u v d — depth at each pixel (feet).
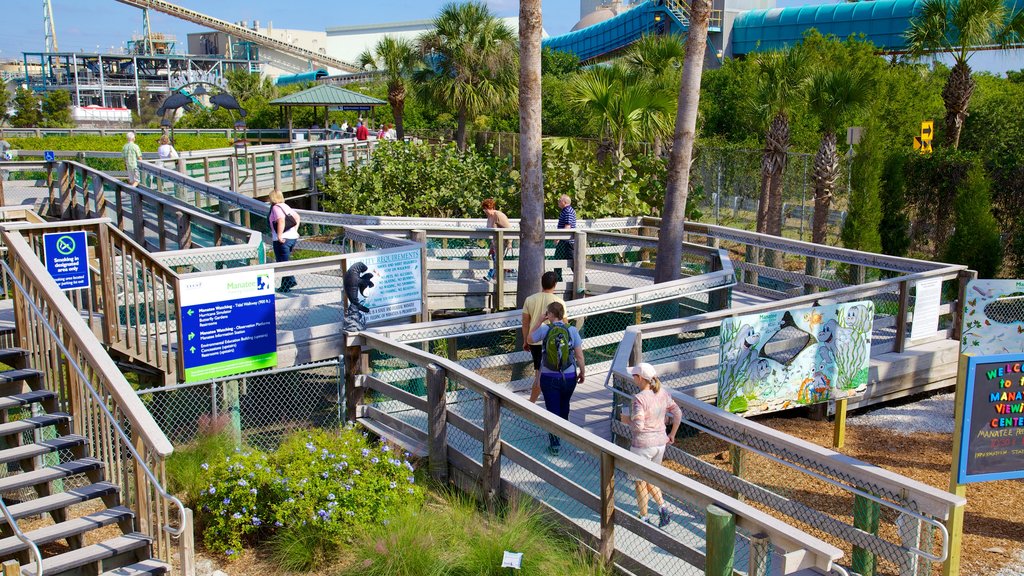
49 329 21.86
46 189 72.23
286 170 82.74
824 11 160.76
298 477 21.97
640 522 18.48
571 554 19.85
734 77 110.22
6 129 119.44
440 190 65.46
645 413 22.02
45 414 22.68
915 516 18.10
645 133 61.52
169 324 27.25
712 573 15.80
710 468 22.47
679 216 41.42
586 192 57.36
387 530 20.52
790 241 45.73
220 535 21.75
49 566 18.53
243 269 27.63
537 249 37.58
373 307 31.35
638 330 27.30
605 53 195.72
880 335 39.34
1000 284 34.04
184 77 374.84
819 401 28.96
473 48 100.12
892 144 82.64
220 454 24.66
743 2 176.86
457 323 30.17
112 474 21.36
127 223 54.70
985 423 21.72
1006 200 58.85
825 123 62.59
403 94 112.68
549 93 128.36
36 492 22.22
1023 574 22.38
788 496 26.71
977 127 89.81
